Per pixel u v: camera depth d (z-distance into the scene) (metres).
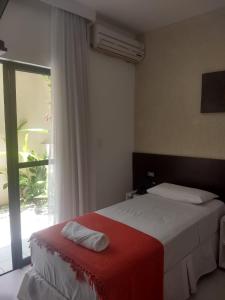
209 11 2.87
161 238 1.91
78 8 2.64
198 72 3.02
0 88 2.46
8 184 2.51
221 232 2.53
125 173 3.65
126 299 1.52
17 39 2.35
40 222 2.82
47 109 2.78
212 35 2.88
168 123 3.34
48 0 2.38
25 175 2.66
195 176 3.07
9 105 2.45
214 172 2.92
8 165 2.49
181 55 3.15
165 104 3.35
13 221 2.56
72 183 2.74
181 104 3.20
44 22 2.54
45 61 2.57
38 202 2.80
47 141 2.81
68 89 2.67
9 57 2.31
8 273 2.52
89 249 1.70
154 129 3.49
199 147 3.07
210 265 2.44
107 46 3.04
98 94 3.20
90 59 3.06
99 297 1.39
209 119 2.97
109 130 3.38
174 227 2.10
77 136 2.74
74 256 1.63
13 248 2.57
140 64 3.58
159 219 2.26
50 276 1.81
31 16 2.44
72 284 1.61
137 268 1.59
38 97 2.70
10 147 2.49
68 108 2.68
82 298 1.55
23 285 1.99
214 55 2.88
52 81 2.57
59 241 1.82
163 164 3.37
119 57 3.34
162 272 1.80
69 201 2.73
